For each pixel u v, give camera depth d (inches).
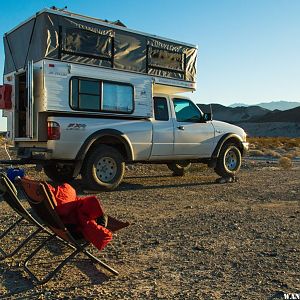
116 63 424.5
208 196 392.8
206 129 487.5
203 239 235.9
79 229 181.6
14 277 180.1
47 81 381.7
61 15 389.7
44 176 515.2
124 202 356.5
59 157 386.3
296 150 1333.7
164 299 156.9
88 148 395.9
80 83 399.9
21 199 355.3
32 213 288.8
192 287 168.2
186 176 555.2
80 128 392.5
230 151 509.4
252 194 404.2
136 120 437.7
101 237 172.9
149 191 421.4
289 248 217.6
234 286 168.7
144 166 631.8
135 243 228.2
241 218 289.9
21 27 414.6
